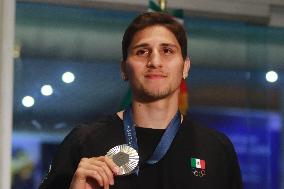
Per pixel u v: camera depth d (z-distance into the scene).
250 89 6.01
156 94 2.40
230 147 2.61
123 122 2.55
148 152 2.44
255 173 5.91
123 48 2.54
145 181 2.37
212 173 2.44
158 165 2.41
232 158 2.58
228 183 2.50
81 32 5.71
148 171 2.39
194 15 5.94
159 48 2.43
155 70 2.38
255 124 5.96
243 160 5.90
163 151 2.43
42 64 5.59
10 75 5.35
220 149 2.53
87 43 5.71
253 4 6.04
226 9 5.96
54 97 5.58
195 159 2.45
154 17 2.50
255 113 5.98
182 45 2.52
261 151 5.95
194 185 2.38
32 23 5.60
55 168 2.51
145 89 2.40
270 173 5.93
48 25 5.64
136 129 2.51
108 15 5.77
